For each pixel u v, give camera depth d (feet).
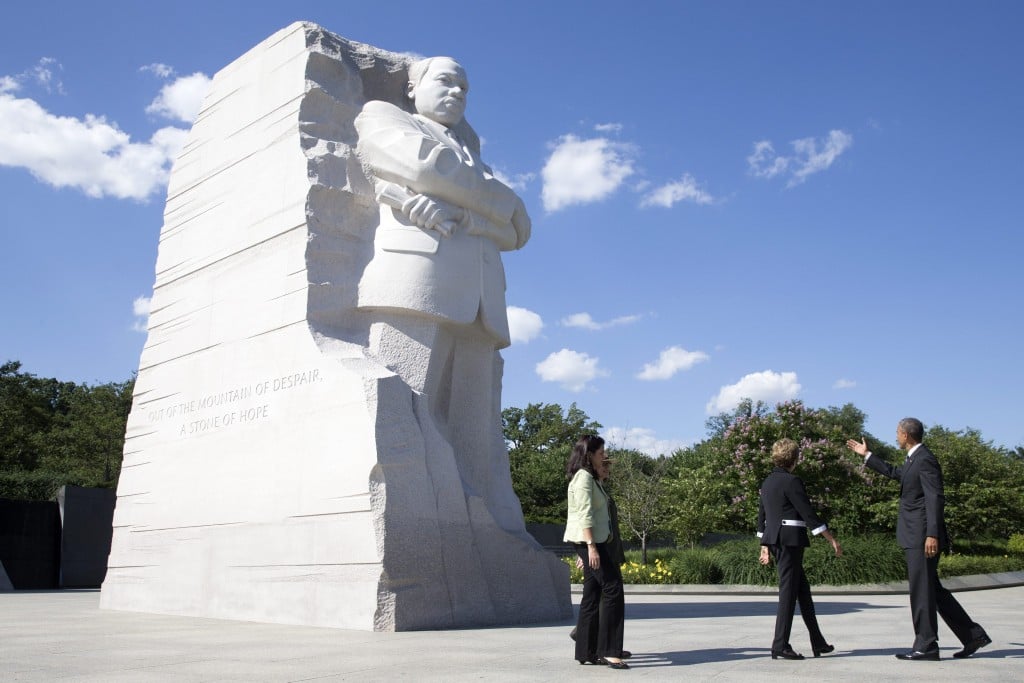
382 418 29.96
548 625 31.78
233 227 38.17
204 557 35.17
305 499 31.32
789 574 21.66
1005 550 124.36
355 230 35.17
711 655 22.04
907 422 22.44
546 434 189.78
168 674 18.13
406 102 39.96
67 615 35.76
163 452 38.93
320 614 29.86
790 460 22.62
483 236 36.70
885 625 32.53
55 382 184.65
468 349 36.86
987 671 19.08
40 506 73.26
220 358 36.96
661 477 109.19
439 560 30.37
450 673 18.33
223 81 41.65
